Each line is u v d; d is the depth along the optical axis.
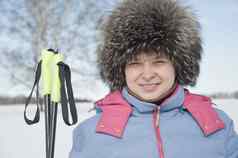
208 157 1.44
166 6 1.54
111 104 1.58
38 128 4.97
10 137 4.57
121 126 1.50
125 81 1.61
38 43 8.02
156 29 1.47
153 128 1.49
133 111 1.53
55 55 1.57
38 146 4.35
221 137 1.49
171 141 1.46
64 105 1.52
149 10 1.51
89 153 1.49
